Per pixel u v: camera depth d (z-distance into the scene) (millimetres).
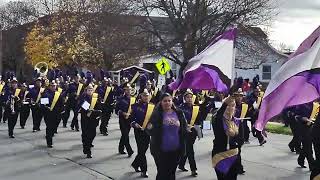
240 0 34750
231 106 7539
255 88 15617
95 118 12578
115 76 28938
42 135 16812
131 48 37844
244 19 34969
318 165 7016
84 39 48531
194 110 10391
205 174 10719
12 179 10016
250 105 14016
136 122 10266
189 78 9812
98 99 12641
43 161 12023
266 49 36969
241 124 7730
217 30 34781
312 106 11188
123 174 10594
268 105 6691
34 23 56688
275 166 11766
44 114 14352
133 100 12680
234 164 7555
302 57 6633
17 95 17094
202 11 34969
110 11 42438
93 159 12352
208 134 17641
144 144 10289
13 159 12258
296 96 6586
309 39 6711
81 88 19000
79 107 12641
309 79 6555
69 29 49531
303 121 11203
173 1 35875
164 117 7879
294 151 13898
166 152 7828
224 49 8977
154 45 37125
